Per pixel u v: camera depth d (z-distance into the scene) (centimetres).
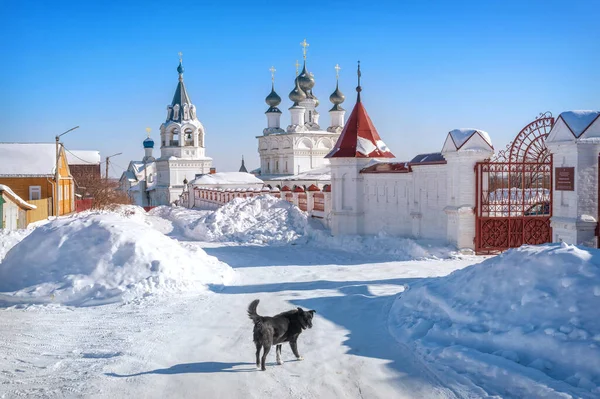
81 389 780
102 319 1218
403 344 984
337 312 1241
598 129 1620
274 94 8662
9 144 4294
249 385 802
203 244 2767
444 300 1073
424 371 844
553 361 793
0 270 1552
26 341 1046
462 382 785
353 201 2584
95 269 1471
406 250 2205
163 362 904
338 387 794
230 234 3017
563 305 862
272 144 8494
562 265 928
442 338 959
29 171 4075
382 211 2511
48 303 1386
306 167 8238
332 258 2180
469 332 925
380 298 1359
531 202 2216
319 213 2970
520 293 944
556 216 1723
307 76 8556
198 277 1579
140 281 1452
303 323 899
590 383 720
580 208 1633
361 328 1104
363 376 834
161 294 1427
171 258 1570
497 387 759
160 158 8875
